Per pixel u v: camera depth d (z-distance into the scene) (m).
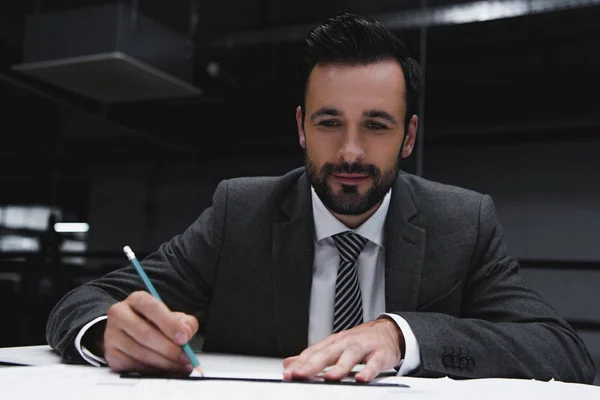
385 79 0.93
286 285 1.06
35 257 4.06
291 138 4.02
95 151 4.15
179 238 1.16
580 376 0.92
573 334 0.97
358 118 0.93
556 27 3.41
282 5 3.93
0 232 4.03
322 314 1.06
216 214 1.13
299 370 0.71
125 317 0.76
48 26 3.00
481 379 0.80
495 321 1.03
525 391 0.71
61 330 0.91
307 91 0.97
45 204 4.10
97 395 0.60
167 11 3.99
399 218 1.08
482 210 1.12
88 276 4.18
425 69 3.67
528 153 3.67
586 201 3.56
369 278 1.07
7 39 3.48
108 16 2.90
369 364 0.74
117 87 3.38
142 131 4.21
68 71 3.09
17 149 3.97
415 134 1.07
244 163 4.20
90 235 4.23
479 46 3.57
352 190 0.96
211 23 4.05
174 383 0.68
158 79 3.24
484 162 3.73
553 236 3.63
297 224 1.08
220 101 4.08
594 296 3.56
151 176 4.33
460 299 1.07
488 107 3.63
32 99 3.85
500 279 1.06
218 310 1.11
